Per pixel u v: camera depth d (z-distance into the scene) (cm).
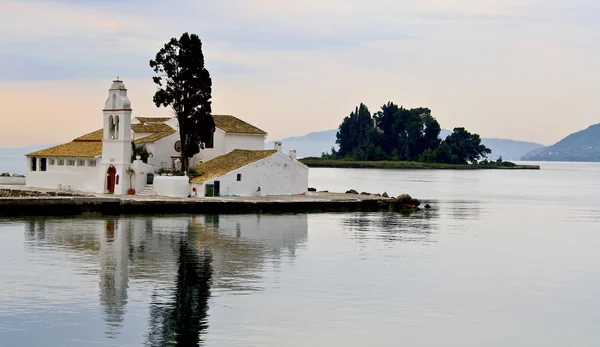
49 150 11688
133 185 10462
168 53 11031
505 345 4378
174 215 9350
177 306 4953
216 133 11744
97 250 6750
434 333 4544
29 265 6069
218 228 8281
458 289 5634
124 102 10381
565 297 5472
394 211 11162
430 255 7050
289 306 5009
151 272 5891
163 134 11319
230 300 5119
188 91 11056
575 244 8144
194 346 4222
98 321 4619
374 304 5125
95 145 11406
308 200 10581
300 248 7150
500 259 6988
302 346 4250
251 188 10775
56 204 9275
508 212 12106
